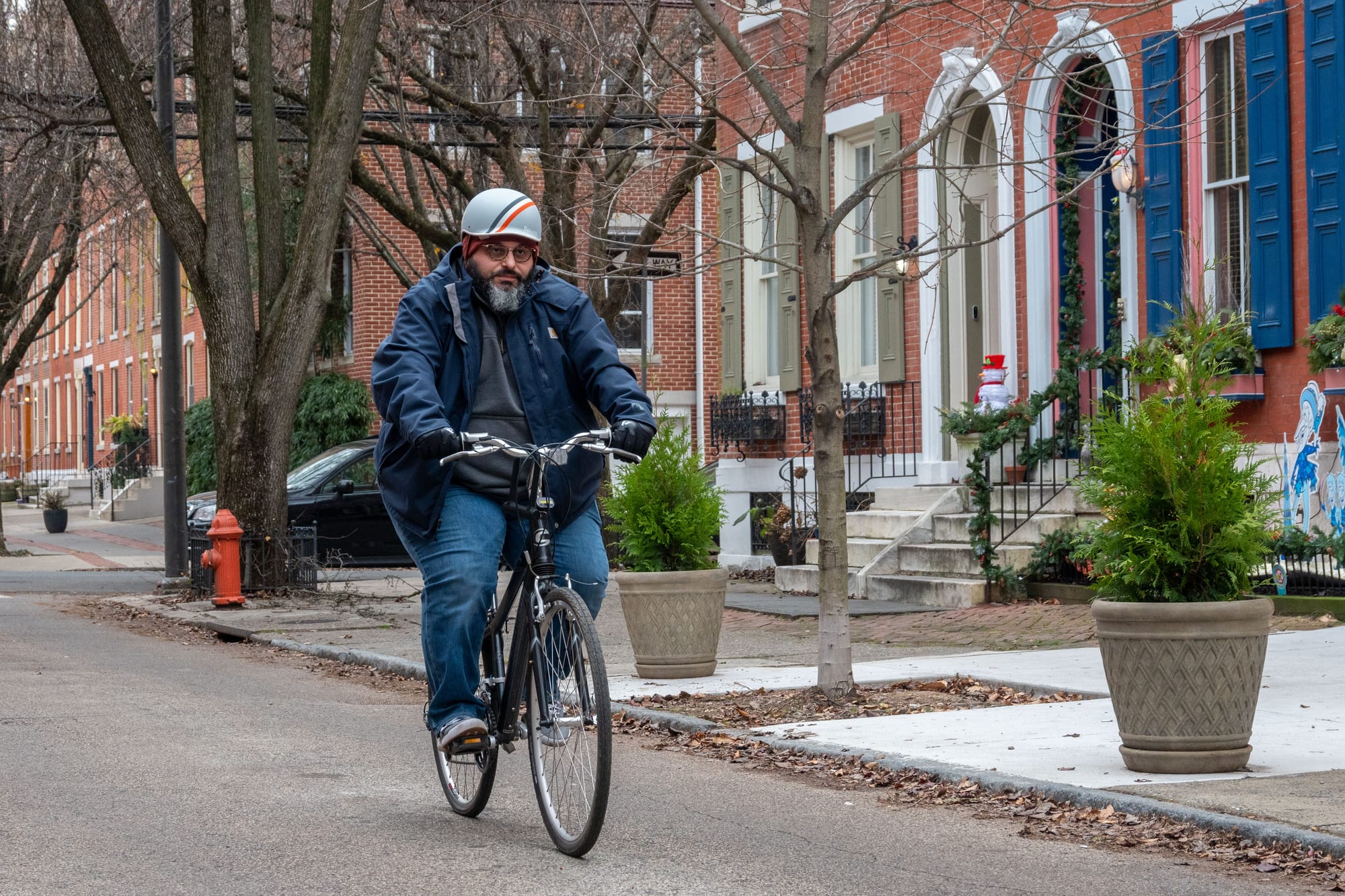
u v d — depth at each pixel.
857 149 24.52
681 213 38.78
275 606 20.91
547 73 25.73
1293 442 16.83
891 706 11.63
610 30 22.80
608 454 7.33
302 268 22.16
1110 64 19.44
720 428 26.83
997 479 20.98
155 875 6.74
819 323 11.98
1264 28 17.34
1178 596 8.66
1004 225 21.11
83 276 72.00
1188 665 8.52
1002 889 6.63
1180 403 8.88
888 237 22.69
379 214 39.91
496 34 26.98
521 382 7.55
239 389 22.34
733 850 7.35
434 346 7.43
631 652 15.77
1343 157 16.45
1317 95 16.77
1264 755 9.12
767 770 9.59
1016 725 10.46
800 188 12.02
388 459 7.40
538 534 7.34
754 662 14.77
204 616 19.73
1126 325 19.36
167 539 24.98
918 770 9.06
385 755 10.01
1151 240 18.83
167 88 24.03
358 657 15.54
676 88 27.42
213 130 22.39
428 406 7.07
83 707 11.98
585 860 7.10
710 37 26.17
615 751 10.34
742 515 23.95
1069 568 19.30
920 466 22.61
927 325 22.52
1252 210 17.44
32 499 67.69
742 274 26.84
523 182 26.80
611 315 27.69
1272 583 16.47
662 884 6.66
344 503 28.83
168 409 24.92
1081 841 7.54
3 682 13.43
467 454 7.03
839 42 19.98
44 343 80.69
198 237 22.42
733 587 23.89
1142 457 8.66
